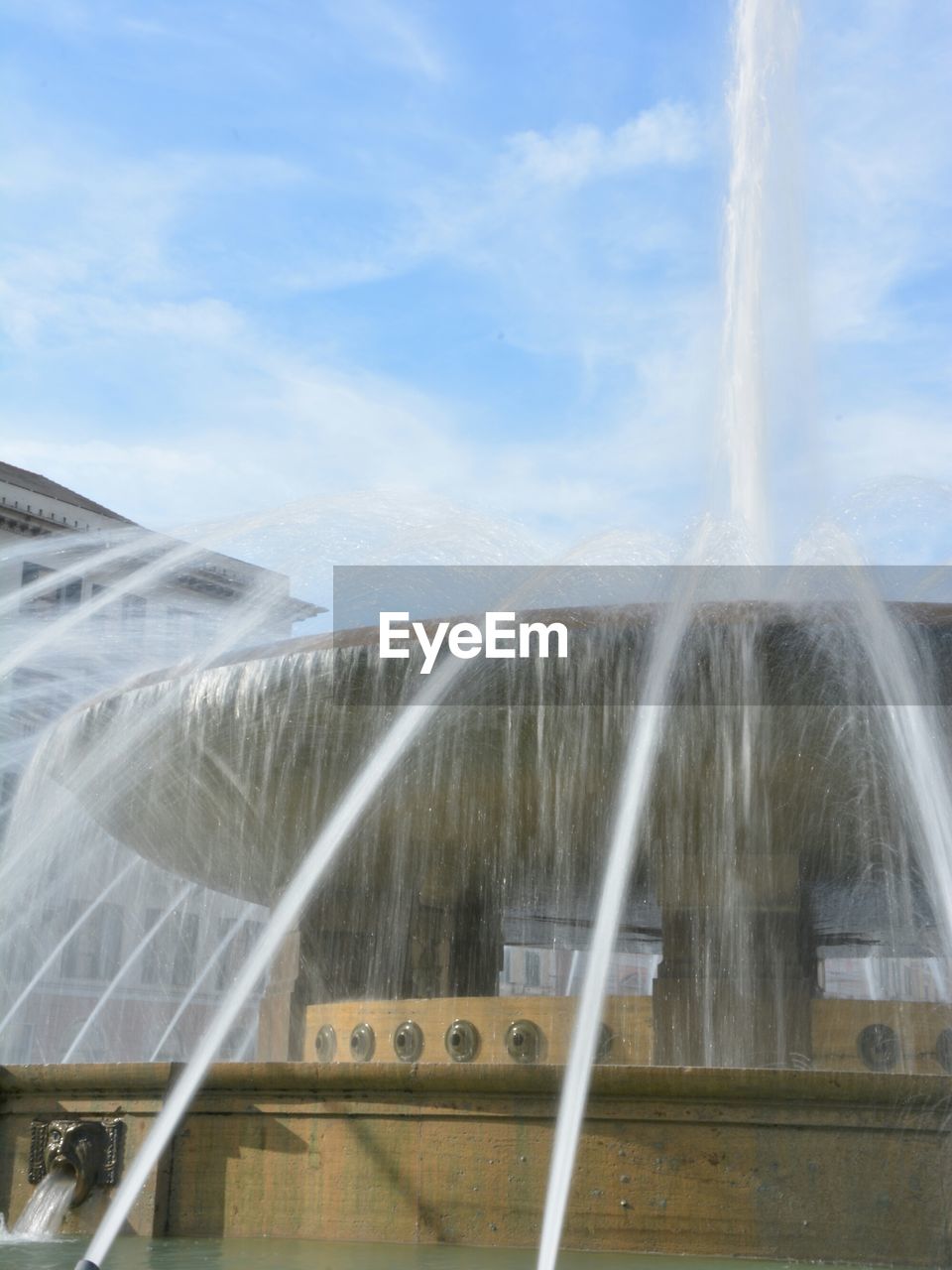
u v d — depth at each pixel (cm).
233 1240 660
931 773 698
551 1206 626
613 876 735
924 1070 732
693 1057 748
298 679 743
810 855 782
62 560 3738
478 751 742
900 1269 599
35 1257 595
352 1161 660
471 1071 647
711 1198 614
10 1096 747
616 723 712
